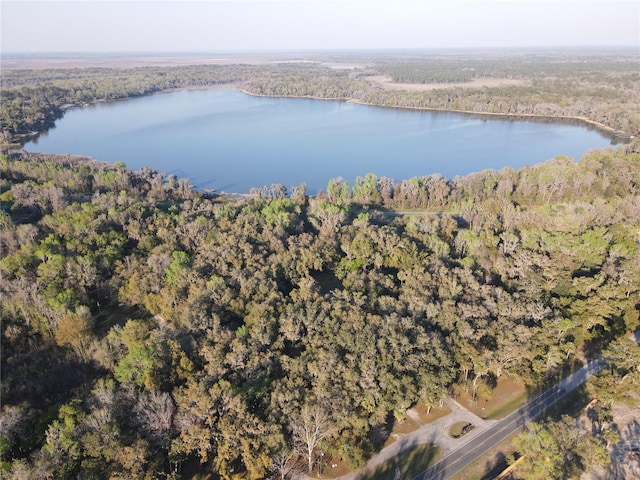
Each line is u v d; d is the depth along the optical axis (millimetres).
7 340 122375
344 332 103688
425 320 111812
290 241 156750
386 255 150500
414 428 97000
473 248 150000
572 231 157000
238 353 99562
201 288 126188
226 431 83688
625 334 122375
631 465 89062
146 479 78188
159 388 96438
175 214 192625
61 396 107125
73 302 129250
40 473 79125
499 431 96000
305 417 86188
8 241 160875
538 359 107500
